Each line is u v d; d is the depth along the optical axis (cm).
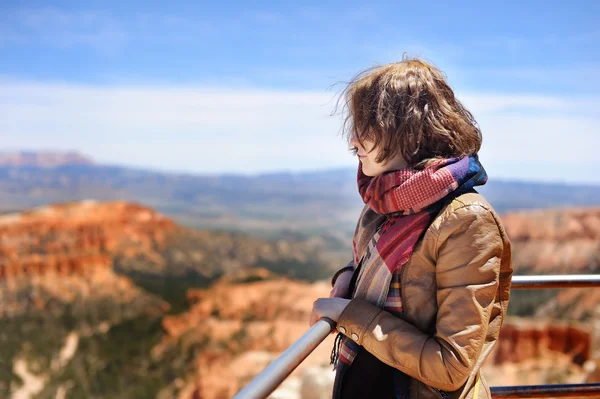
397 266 145
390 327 143
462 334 135
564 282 214
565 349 3322
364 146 152
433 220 143
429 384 140
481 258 138
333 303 153
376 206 149
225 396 4419
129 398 5194
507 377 3069
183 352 5956
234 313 6688
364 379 153
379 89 147
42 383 5903
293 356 132
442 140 146
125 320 7581
